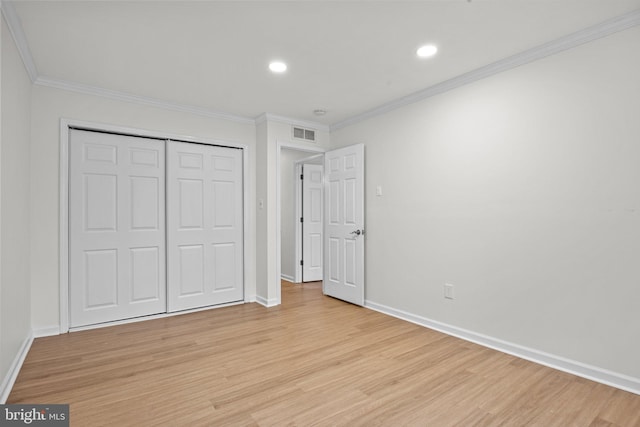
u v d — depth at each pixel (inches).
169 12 78.6
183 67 108.2
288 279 221.9
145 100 135.5
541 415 71.9
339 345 110.1
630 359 81.3
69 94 121.1
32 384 84.1
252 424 68.5
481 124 111.0
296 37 90.7
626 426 68.3
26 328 105.0
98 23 82.9
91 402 76.2
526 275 100.0
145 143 138.2
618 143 83.1
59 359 98.7
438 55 100.8
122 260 133.0
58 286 119.1
